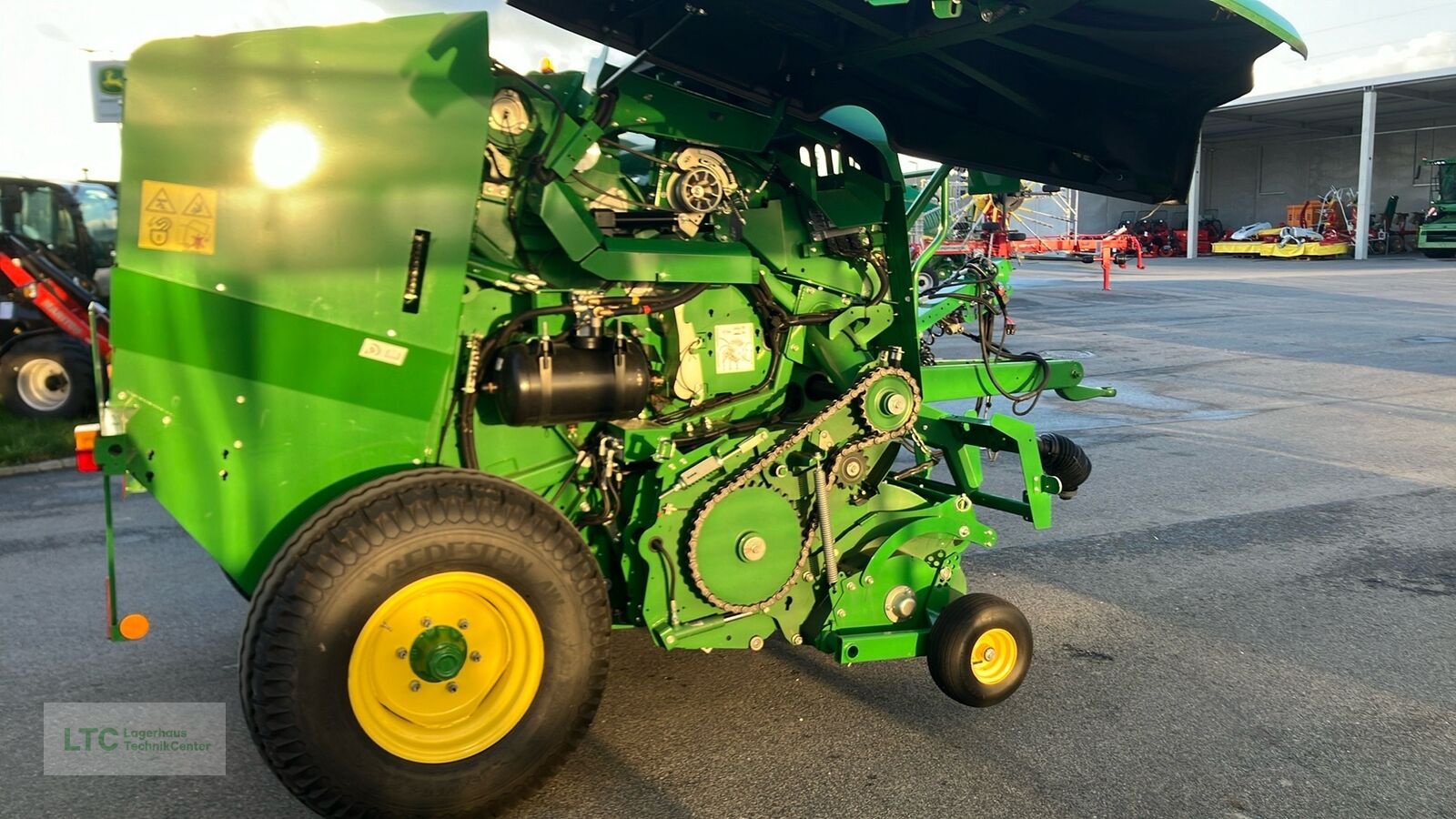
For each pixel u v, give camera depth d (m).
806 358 4.04
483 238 3.34
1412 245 40.25
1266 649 4.48
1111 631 4.69
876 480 4.10
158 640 4.56
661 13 3.61
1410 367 12.20
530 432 3.48
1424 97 36.81
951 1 3.09
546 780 3.14
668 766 3.46
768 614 3.75
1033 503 4.25
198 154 2.90
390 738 2.90
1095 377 11.79
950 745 3.61
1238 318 17.34
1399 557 5.71
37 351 8.93
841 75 3.91
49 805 3.19
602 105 3.52
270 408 3.01
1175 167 4.35
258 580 3.06
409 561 2.80
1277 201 47.25
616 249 3.36
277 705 2.69
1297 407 9.98
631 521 3.57
